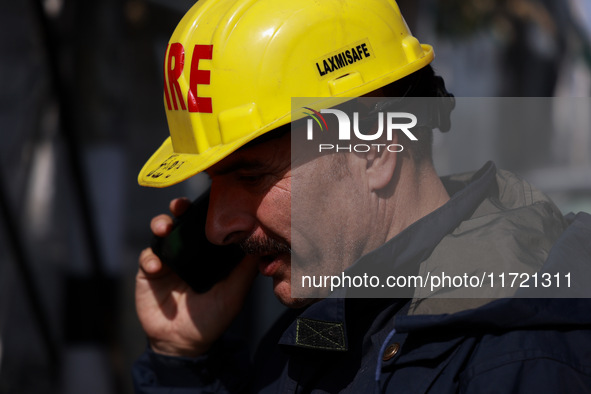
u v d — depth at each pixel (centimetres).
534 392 153
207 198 259
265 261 214
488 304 162
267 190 200
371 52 197
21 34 855
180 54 200
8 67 843
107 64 549
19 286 739
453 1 1305
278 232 201
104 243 546
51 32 494
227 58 192
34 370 716
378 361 175
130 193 586
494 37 1534
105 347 539
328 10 193
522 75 1647
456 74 1655
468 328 166
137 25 582
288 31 190
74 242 540
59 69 499
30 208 762
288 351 208
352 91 192
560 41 1639
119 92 556
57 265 734
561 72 1661
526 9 1505
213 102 194
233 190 204
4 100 824
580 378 155
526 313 161
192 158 200
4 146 786
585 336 161
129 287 569
